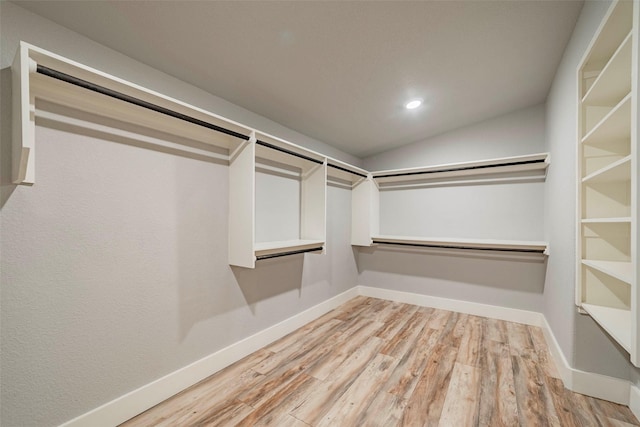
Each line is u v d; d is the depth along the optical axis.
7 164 1.07
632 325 0.93
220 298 1.88
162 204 1.56
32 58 1.00
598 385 1.55
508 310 2.80
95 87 1.10
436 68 1.91
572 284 1.67
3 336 1.06
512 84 2.26
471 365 1.91
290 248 2.19
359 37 1.53
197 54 1.49
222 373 1.81
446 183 3.19
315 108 2.29
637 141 0.91
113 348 1.36
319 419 1.40
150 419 1.40
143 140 1.48
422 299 3.27
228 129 1.74
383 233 3.58
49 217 1.17
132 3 1.13
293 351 2.12
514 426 1.36
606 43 1.29
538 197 2.72
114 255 1.36
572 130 1.70
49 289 1.17
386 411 1.46
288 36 1.46
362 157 3.74
